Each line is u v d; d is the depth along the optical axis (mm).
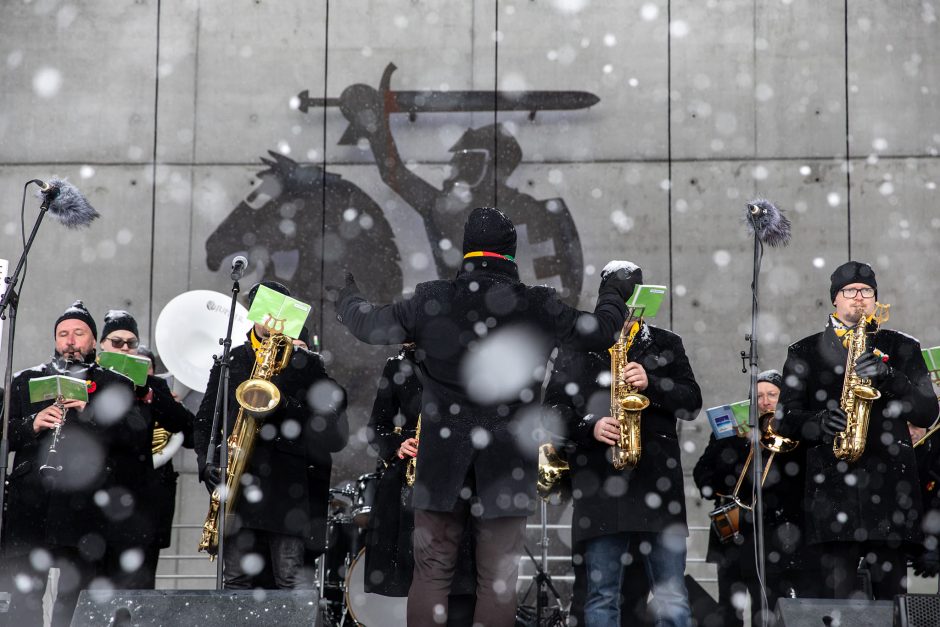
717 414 7527
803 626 4594
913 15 12203
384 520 6754
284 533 6227
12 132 12312
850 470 5934
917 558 7043
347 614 8211
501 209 12125
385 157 12227
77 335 6969
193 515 11594
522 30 12398
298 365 6539
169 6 12523
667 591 5918
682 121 12203
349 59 12406
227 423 6359
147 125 12352
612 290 5387
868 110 12094
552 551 11297
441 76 12352
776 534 7273
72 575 6695
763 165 12078
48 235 12180
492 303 4918
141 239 12180
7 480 6727
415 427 6910
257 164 12273
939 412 6180
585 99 12211
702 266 11977
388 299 12016
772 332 11820
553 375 6293
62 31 12492
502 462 4832
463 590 5859
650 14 12367
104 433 6738
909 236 11883
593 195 12125
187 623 4527
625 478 5953
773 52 12242
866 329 6234
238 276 6309
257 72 12422
